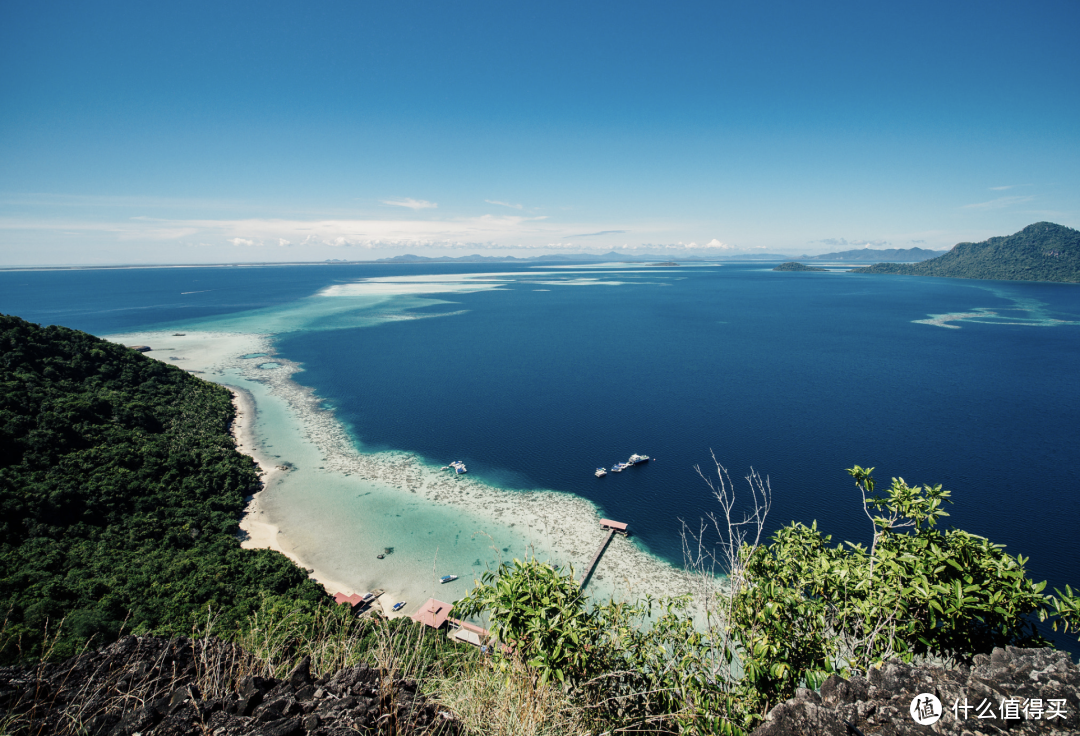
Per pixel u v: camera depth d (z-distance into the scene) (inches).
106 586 1104.8
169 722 227.9
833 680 252.4
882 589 328.8
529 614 309.7
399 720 236.8
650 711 295.0
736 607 342.6
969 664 319.0
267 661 300.7
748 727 292.4
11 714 232.8
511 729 246.1
